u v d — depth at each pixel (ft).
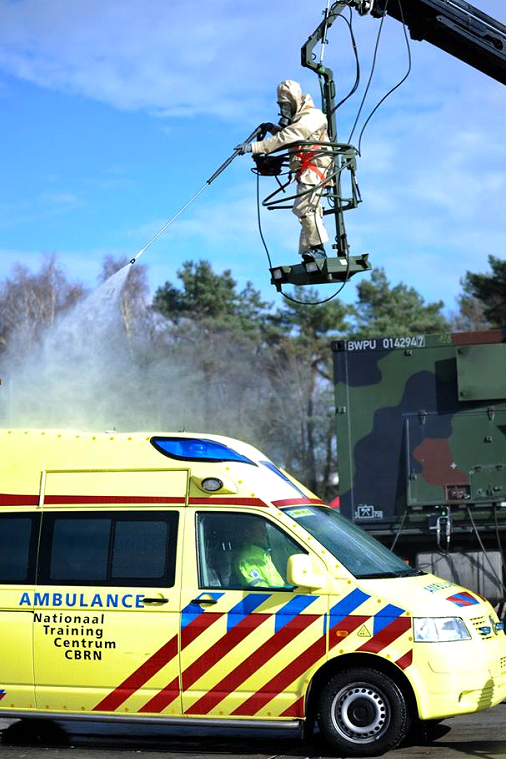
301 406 202.80
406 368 43.75
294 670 25.16
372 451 43.75
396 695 24.73
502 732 27.30
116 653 26.00
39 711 26.45
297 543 25.93
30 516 27.37
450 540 43.80
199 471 26.71
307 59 30.35
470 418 43.14
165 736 28.37
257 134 30.04
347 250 30.12
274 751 25.99
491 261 182.09
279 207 30.42
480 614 25.99
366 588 25.39
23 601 26.73
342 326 210.79
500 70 39.17
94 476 27.35
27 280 173.47
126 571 26.45
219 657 25.49
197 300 203.00
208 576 26.05
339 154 29.63
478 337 43.19
